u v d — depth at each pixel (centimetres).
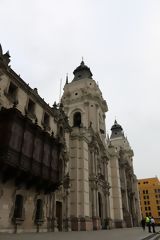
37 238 1578
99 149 4631
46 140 2592
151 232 2822
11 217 2081
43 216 2569
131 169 7138
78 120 4922
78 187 3500
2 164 1919
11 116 2081
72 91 5266
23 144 2173
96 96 5097
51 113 3152
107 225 4125
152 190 13725
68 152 3538
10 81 2431
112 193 5094
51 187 2641
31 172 2214
